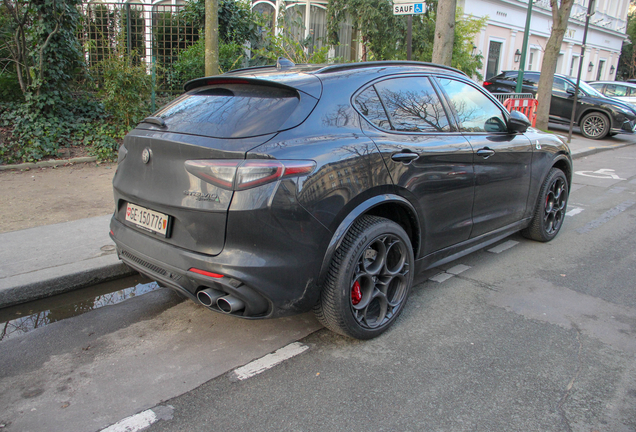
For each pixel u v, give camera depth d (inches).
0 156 284.7
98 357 109.3
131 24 463.8
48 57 310.3
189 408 91.4
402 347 113.6
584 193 290.4
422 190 121.0
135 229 110.5
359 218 111.0
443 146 126.9
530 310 133.5
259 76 114.5
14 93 335.9
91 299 142.0
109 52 335.9
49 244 167.0
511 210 163.0
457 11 587.5
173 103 119.2
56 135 306.8
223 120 99.0
